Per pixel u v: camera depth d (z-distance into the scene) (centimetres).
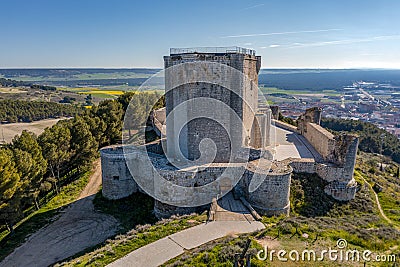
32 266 2062
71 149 3788
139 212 2694
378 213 2561
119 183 2958
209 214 2209
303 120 4334
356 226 2127
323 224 1986
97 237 2384
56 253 2197
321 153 3203
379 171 4241
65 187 3581
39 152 3102
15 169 2552
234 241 1742
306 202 2572
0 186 2386
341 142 2772
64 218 2752
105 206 2908
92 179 3822
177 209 2434
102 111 4922
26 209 3161
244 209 2317
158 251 1781
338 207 2594
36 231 2555
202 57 2575
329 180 2730
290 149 3503
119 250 1844
